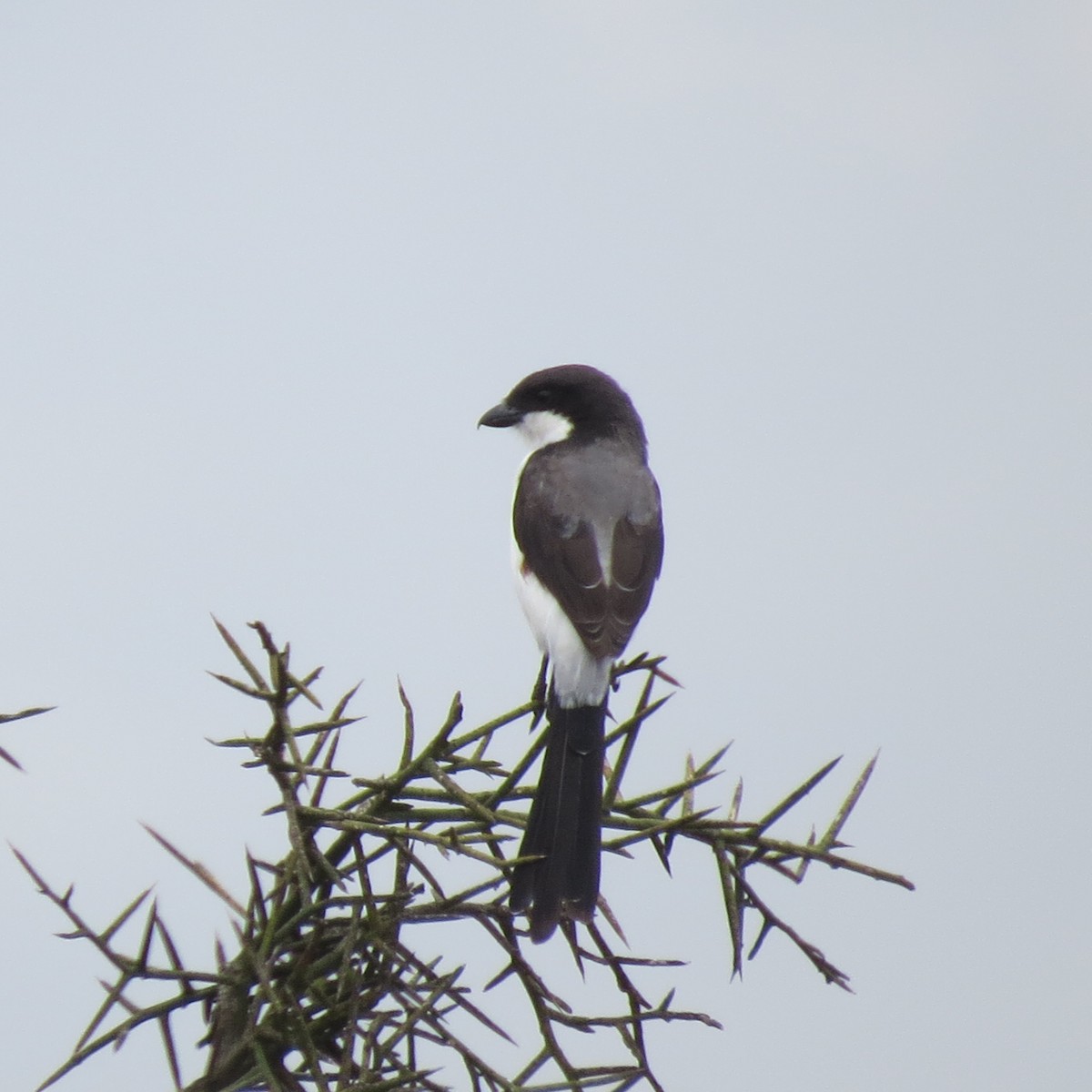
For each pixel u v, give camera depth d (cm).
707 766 605
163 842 530
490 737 598
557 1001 522
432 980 521
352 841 532
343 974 515
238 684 520
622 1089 518
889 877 566
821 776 574
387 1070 503
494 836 582
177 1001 513
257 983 524
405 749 562
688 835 580
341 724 529
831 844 572
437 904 527
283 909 527
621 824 618
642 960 555
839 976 562
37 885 499
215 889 527
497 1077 507
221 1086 514
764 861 573
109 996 504
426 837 531
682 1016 524
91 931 502
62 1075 498
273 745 529
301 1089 508
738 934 565
